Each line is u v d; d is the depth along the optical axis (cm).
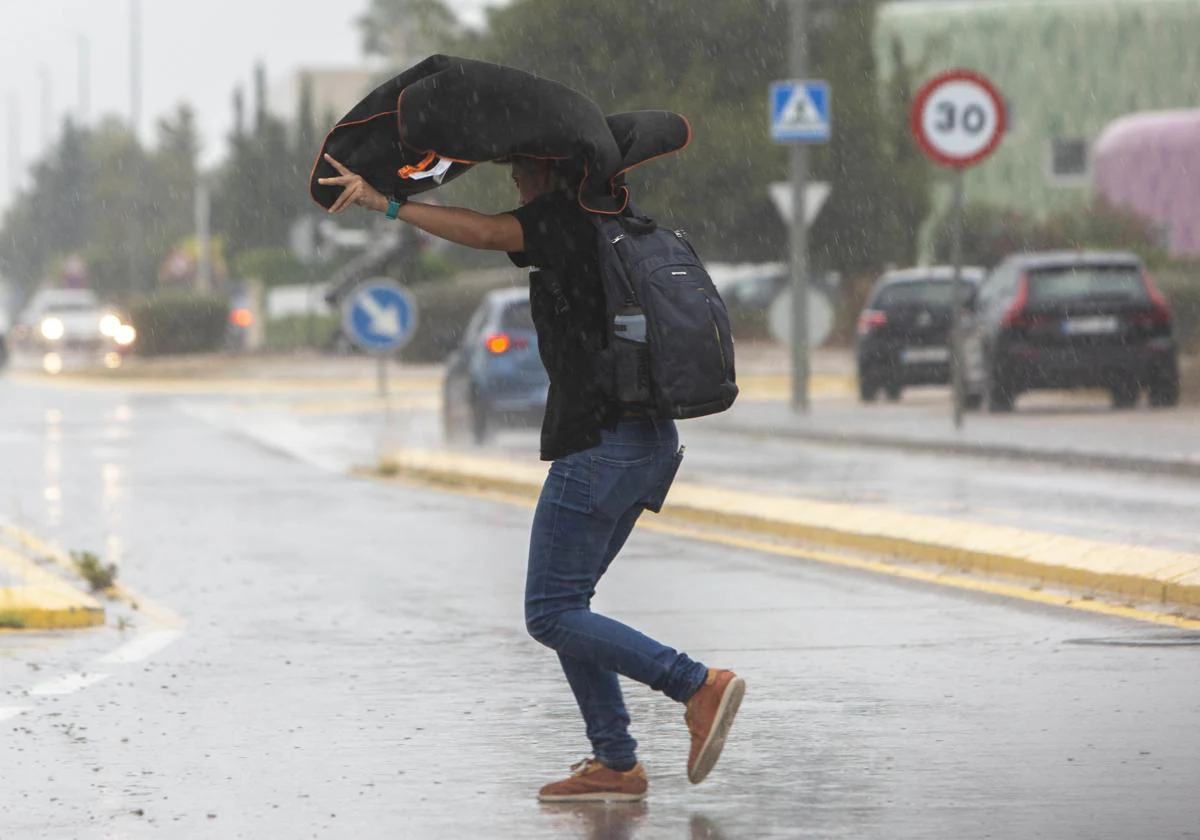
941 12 13562
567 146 1411
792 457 4659
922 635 2238
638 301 1430
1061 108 13538
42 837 1428
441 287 10338
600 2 9062
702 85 9112
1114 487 3803
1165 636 2203
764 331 10856
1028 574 2691
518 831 1432
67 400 7988
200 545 3203
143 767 1650
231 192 17475
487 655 2175
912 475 4122
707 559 2933
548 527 1471
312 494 4050
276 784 1585
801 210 5969
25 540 3294
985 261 10019
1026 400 6456
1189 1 13475
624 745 1509
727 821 1449
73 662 2153
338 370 10038
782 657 2109
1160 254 8456
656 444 1463
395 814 1484
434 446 5369
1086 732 1725
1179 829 1412
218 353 12106
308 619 2439
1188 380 6281
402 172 1445
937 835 1404
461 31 9425
